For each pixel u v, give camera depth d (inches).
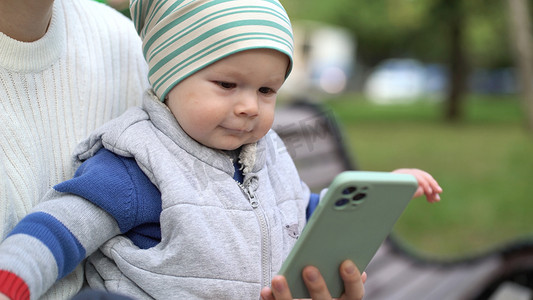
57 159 48.6
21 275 36.5
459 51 515.8
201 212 44.7
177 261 43.7
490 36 629.6
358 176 36.7
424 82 973.2
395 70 971.9
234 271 44.5
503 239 178.1
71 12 52.6
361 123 485.1
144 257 44.5
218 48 44.2
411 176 39.2
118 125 47.4
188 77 45.8
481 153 328.2
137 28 51.3
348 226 39.1
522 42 393.4
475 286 97.7
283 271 39.3
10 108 44.9
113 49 55.0
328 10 776.3
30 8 43.8
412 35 663.1
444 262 111.7
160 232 46.6
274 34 45.3
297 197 54.3
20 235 39.4
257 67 44.8
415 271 109.0
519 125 479.2
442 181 251.4
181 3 46.3
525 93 409.7
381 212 39.8
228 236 45.1
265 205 48.7
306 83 791.7
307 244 38.5
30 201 44.8
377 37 847.1
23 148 44.9
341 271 41.1
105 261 47.0
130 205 44.7
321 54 836.6
